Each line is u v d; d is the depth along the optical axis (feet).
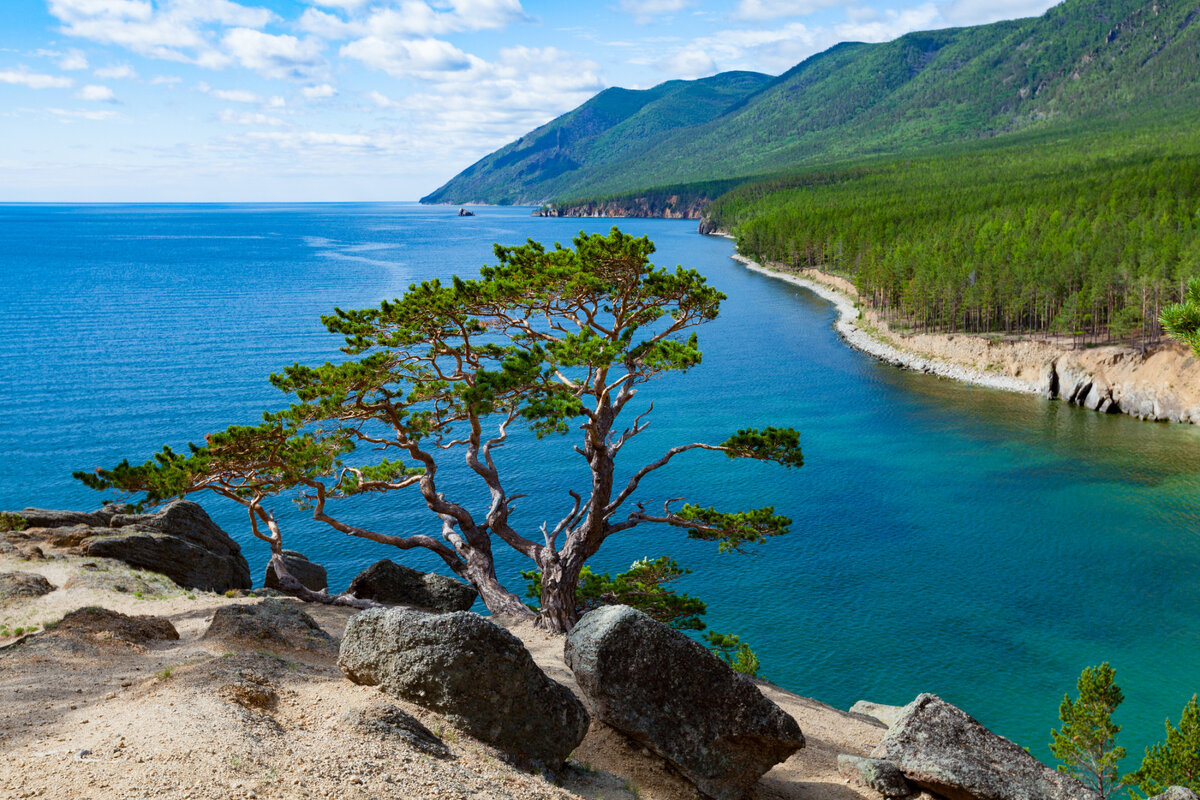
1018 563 200.03
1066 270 414.41
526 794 37.83
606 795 44.19
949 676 152.05
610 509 96.99
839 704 142.51
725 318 554.46
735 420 326.44
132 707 39.32
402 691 43.96
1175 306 44.91
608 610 52.13
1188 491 242.17
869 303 571.28
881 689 147.64
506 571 197.36
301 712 41.73
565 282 91.40
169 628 61.62
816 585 190.49
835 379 394.73
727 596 185.98
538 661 76.23
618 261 89.10
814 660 157.99
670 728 48.80
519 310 100.32
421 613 46.32
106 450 267.80
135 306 576.20
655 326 299.17
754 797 51.29
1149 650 160.04
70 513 113.39
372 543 211.20
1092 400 337.93
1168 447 282.56
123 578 84.33
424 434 101.19
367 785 33.19
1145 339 359.66
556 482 254.68
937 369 410.52
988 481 256.73
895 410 339.98
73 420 301.43
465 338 95.20
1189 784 92.48
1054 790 51.80
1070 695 145.18
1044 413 332.80
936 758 54.19
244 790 30.81
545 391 94.38
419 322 91.09
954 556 204.44
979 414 332.60
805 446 293.64
